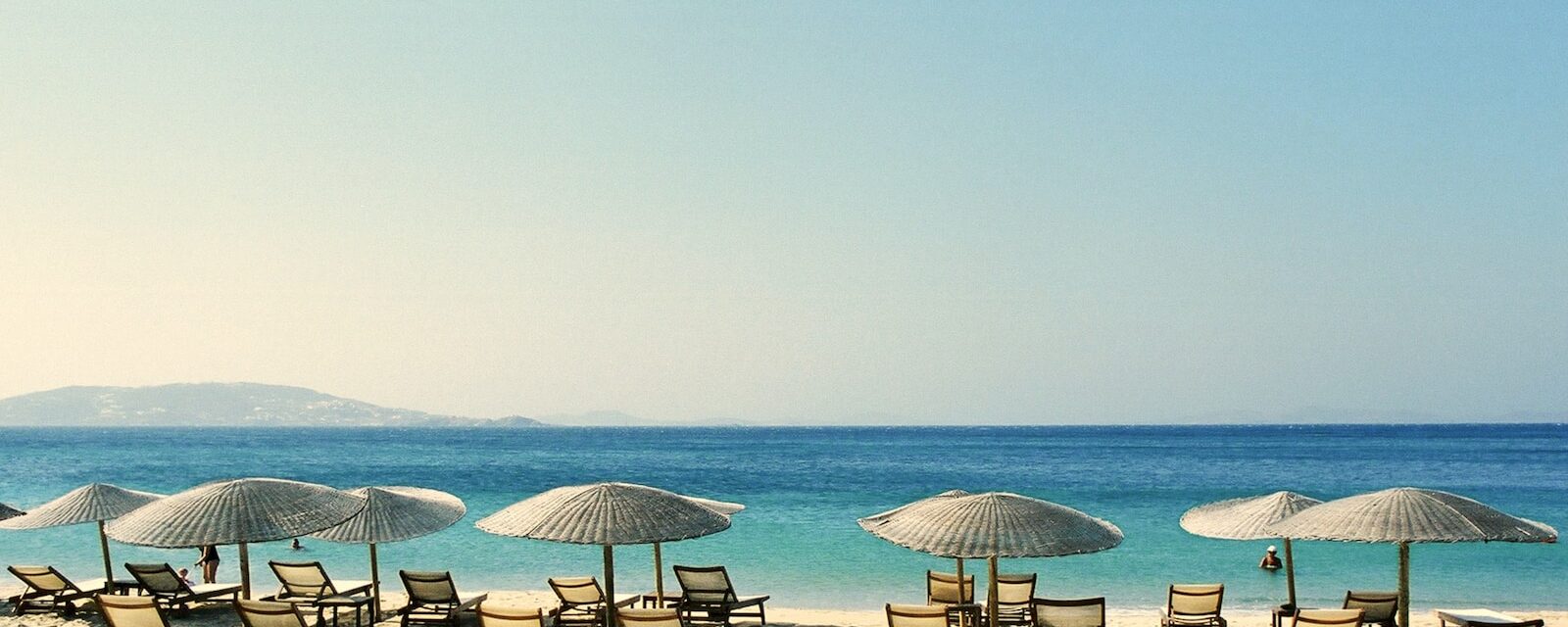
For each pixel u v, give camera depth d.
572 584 13.91
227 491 11.44
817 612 16.83
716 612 13.90
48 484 52.91
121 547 25.62
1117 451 100.75
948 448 112.88
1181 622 13.59
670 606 14.38
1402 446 109.94
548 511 11.04
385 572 21.72
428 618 14.59
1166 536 26.88
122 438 182.75
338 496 12.09
